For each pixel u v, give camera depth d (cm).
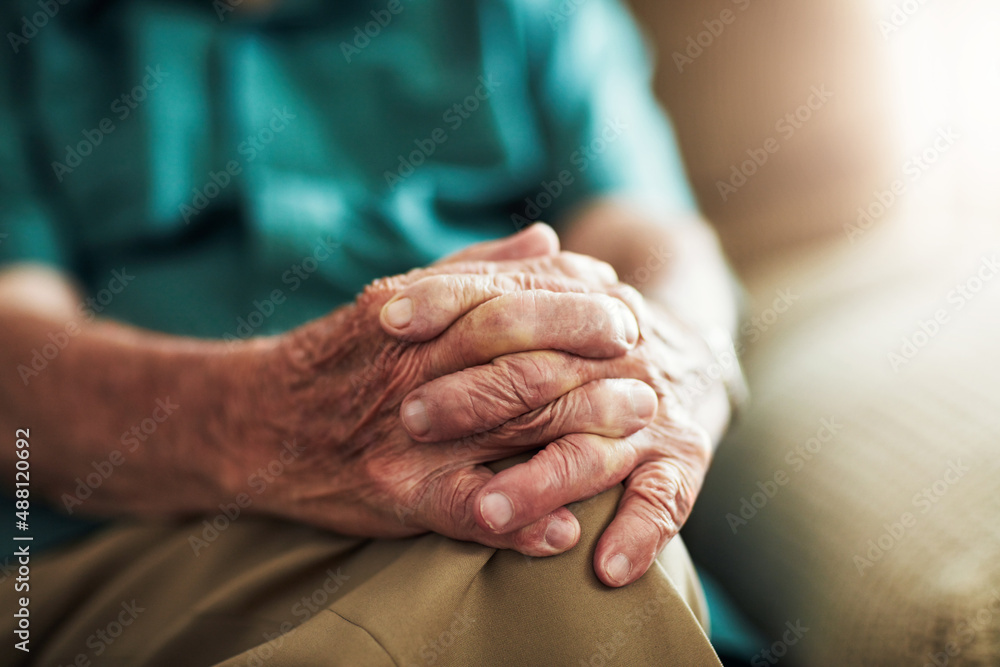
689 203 84
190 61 78
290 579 66
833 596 66
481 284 64
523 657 62
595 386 63
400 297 63
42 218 80
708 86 94
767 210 94
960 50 94
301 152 78
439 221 81
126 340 72
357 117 79
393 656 60
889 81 87
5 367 72
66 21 80
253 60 78
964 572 62
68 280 80
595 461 63
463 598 62
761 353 81
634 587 62
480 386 63
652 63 96
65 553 71
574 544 62
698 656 62
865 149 88
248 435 67
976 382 69
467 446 64
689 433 65
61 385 71
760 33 90
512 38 81
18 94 81
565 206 83
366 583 63
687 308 72
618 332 64
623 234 79
